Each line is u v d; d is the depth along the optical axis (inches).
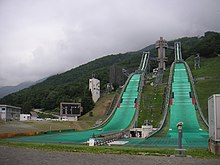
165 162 918.4
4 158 939.3
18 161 882.1
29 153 1088.8
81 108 5369.1
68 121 4623.5
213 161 954.7
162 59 7524.6
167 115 3727.9
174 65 6063.0
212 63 6756.9
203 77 5305.1
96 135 2679.6
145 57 7411.4
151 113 3983.8
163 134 2805.1
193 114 3678.6
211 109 1184.8
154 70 7691.9
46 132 3324.3
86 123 4569.4
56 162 879.1
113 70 7022.6
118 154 1104.8
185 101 4141.2
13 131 3191.4
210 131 1218.6
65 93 7765.8
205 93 4404.5
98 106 5610.2
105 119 4320.9
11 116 5103.3
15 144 1535.4
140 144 1939.0
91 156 1032.2
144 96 4672.7
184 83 4877.0
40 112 7322.8
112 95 6107.3
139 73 6033.5
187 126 3257.9
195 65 6378.0
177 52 7332.7
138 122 3772.1
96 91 6082.7
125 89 5098.4
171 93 4483.3
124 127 3649.1
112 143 2055.9
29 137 2736.2
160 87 5014.8
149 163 893.8
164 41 7598.4
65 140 2332.7
